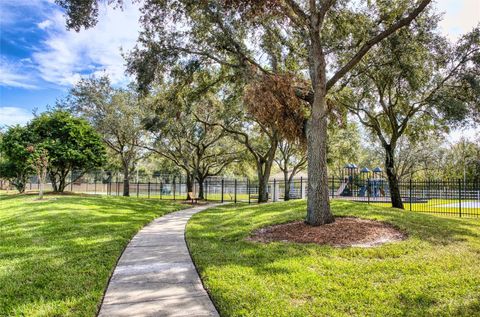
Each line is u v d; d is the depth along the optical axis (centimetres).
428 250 679
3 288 472
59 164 1962
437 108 1426
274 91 987
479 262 595
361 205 1275
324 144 930
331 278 514
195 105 2012
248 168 3603
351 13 1227
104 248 714
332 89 1465
